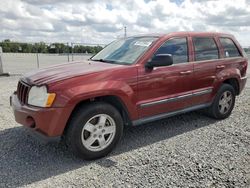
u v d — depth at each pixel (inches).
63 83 131.3
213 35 207.6
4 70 580.1
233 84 226.7
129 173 127.0
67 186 116.3
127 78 150.3
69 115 132.2
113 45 202.8
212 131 186.7
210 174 124.8
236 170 128.6
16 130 183.9
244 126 197.3
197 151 151.4
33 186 116.5
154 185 116.0
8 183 118.6
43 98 129.3
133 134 180.9
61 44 747.4
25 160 140.8
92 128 140.8
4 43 869.2
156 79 162.9
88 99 141.7
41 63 716.0
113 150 154.6
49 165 136.0
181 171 128.1
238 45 227.9
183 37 185.0
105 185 116.7
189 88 184.4
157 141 168.2
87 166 135.7
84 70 145.9
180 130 189.0
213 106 207.2
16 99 150.6
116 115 148.0
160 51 168.7
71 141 136.6
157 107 167.0
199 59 190.9
